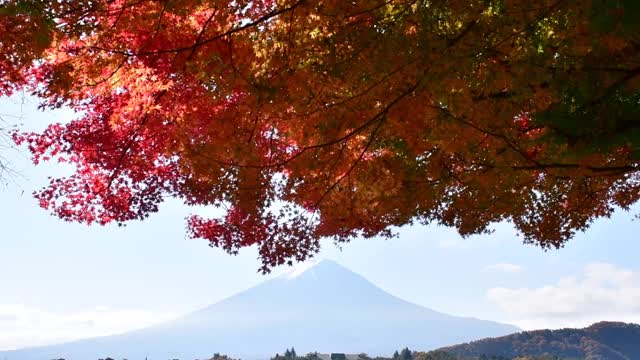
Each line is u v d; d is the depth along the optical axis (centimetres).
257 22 596
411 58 534
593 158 630
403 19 548
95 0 571
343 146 675
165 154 767
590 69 489
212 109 709
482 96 580
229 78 624
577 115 503
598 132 500
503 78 537
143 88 677
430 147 672
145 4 595
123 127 811
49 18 552
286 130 669
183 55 650
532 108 597
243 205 736
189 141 704
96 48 645
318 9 560
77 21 577
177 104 700
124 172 852
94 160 830
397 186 714
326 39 570
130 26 607
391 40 536
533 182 804
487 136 623
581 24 480
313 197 741
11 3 536
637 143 495
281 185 736
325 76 589
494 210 798
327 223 858
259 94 608
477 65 547
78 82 670
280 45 592
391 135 652
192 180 770
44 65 721
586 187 872
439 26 539
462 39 526
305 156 686
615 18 425
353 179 723
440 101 588
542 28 550
